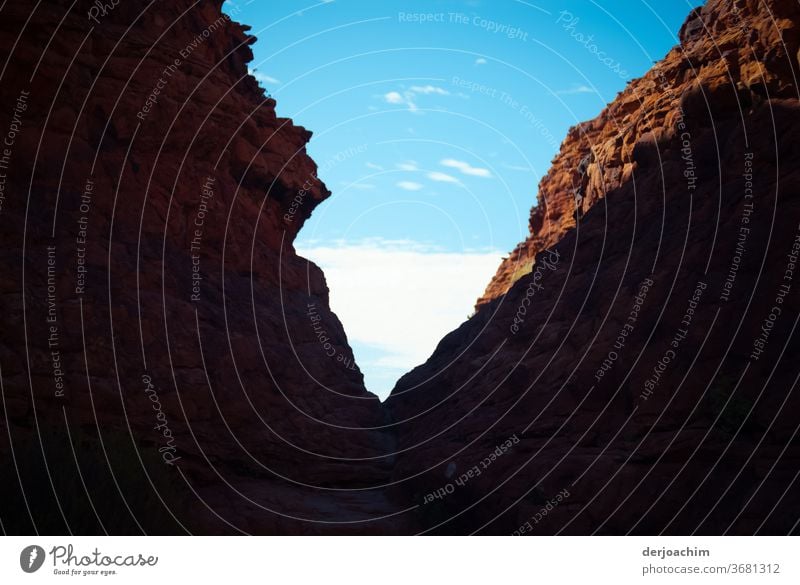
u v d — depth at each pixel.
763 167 15.55
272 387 20.69
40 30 17.77
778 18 15.98
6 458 11.38
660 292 15.71
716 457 12.23
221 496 16.83
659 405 14.05
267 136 25.14
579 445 15.03
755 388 12.77
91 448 12.81
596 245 19.92
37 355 14.74
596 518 12.84
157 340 17.66
